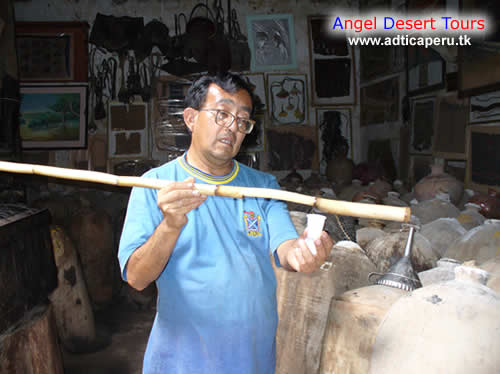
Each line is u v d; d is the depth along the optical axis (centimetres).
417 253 193
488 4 369
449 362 108
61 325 335
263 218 127
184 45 670
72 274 341
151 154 666
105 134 665
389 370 117
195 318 113
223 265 113
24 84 655
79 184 584
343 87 693
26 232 222
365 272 178
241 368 114
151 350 120
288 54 690
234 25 682
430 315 117
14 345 196
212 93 116
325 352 140
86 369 310
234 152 119
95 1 667
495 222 196
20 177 347
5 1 352
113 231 496
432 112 486
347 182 559
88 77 665
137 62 667
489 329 110
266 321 119
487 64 375
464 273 127
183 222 97
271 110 688
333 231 228
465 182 424
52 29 658
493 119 379
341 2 689
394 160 583
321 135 693
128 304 445
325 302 171
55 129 657
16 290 205
